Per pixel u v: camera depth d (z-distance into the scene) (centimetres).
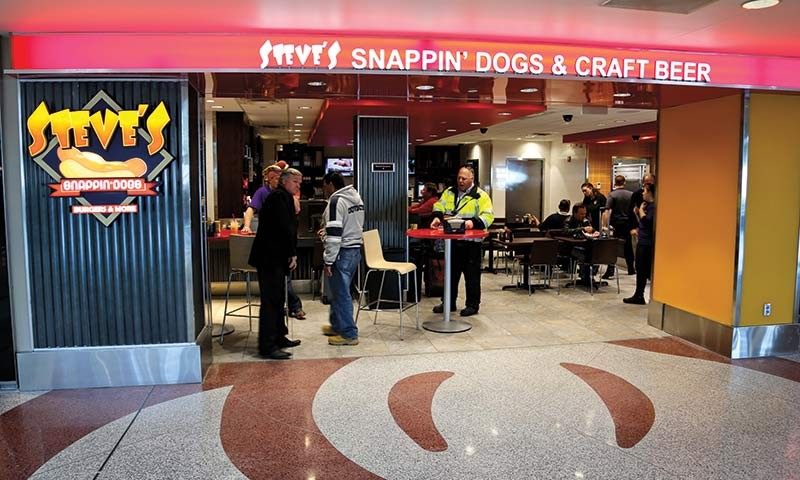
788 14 370
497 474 296
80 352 420
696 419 364
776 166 490
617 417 366
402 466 304
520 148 1533
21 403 393
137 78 406
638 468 302
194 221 438
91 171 411
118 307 423
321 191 1533
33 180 409
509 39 435
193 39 392
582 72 435
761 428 351
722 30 406
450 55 414
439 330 567
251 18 374
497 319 625
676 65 453
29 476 295
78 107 406
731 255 492
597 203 967
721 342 501
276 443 330
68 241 416
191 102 432
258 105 851
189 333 429
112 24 377
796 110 491
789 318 503
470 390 411
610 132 1223
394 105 636
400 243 695
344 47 403
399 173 692
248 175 1107
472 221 628
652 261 596
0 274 411
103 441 334
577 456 315
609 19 382
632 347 520
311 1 341
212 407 383
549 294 774
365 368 459
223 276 734
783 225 496
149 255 422
